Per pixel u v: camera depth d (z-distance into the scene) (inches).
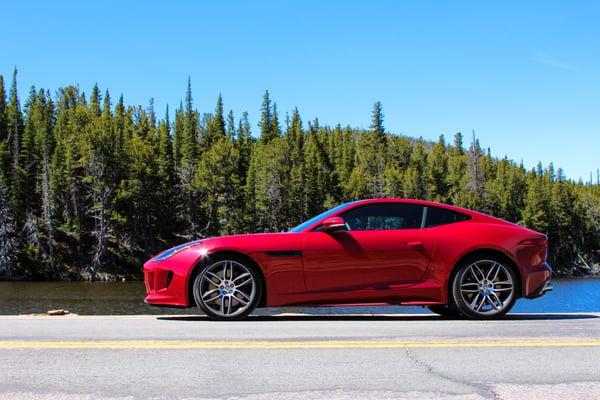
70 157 2632.9
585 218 4338.1
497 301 258.4
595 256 4306.1
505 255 261.1
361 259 252.5
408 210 264.4
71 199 2684.5
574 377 152.8
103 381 144.9
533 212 4094.5
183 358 168.6
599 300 1601.9
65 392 135.6
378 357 171.9
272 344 187.8
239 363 163.5
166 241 3029.0
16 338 196.1
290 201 3225.9
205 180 2999.5
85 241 2615.7
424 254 255.9
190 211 3080.7
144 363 162.6
